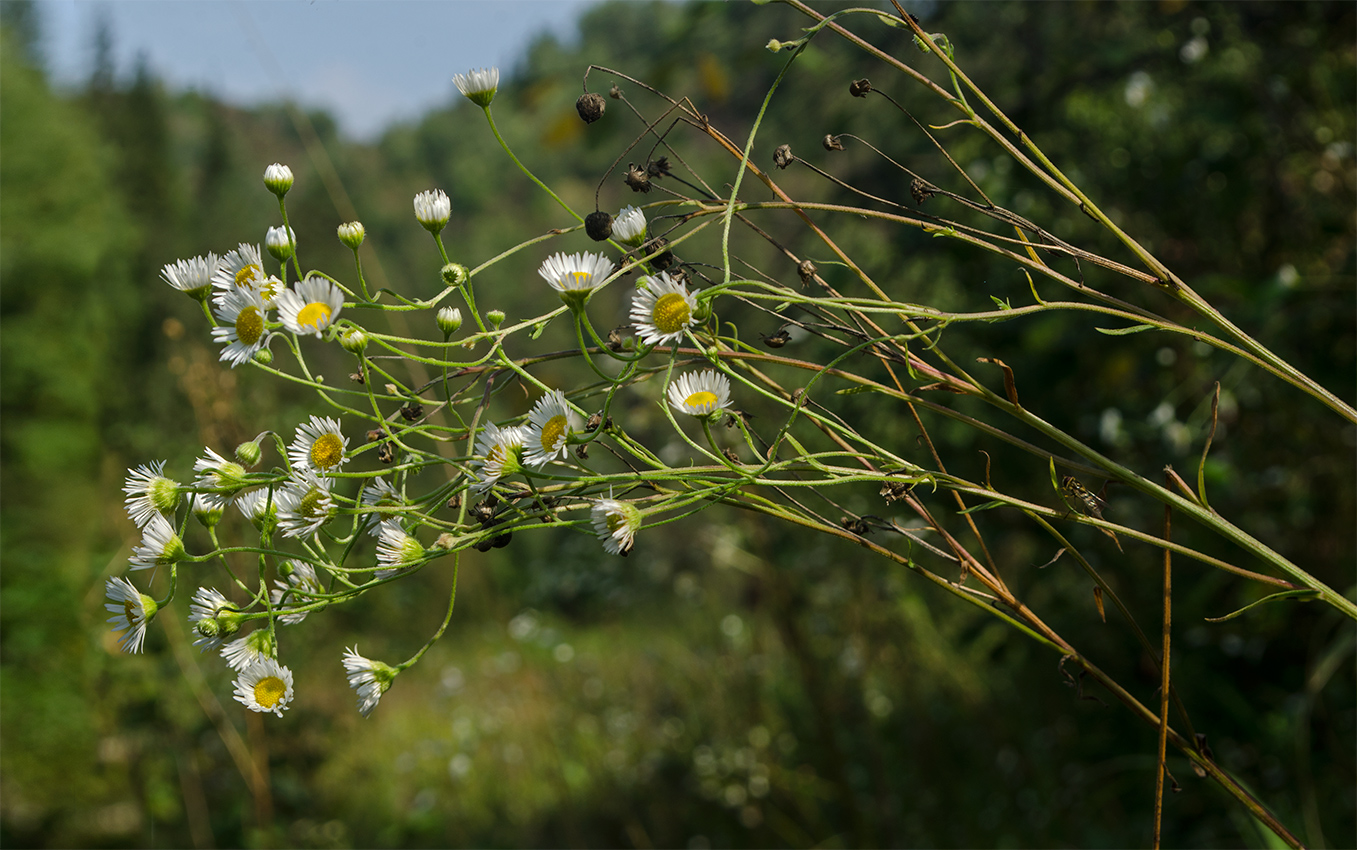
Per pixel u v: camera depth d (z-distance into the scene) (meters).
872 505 1.09
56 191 6.07
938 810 1.33
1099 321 0.93
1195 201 1.11
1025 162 0.45
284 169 0.44
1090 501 0.45
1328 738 0.94
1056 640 0.47
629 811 1.65
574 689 2.00
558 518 0.44
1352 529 0.95
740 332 1.05
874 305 0.43
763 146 1.41
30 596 2.40
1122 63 1.11
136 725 1.60
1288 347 0.92
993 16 1.26
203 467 0.43
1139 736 1.07
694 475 0.43
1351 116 1.07
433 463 0.44
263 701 0.43
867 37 1.32
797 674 1.47
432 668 2.40
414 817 1.80
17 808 2.09
